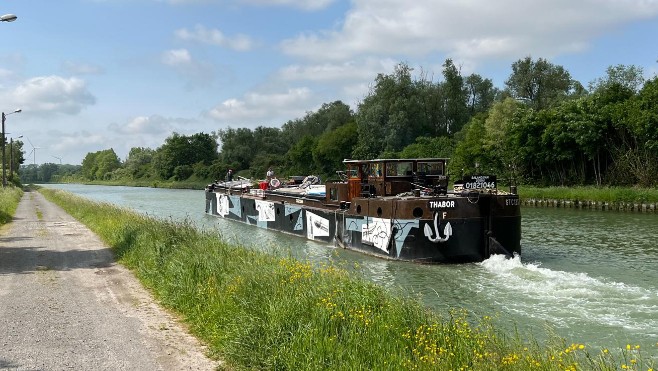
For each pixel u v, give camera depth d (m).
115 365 7.51
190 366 7.52
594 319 11.91
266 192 31.77
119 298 11.51
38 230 25.09
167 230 16.92
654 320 11.80
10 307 10.62
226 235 27.72
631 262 18.41
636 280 15.67
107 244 19.88
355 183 22.92
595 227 28.25
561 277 15.94
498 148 56.47
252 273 10.44
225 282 10.66
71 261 16.23
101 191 93.81
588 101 49.88
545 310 12.66
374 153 72.44
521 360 6.69
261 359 7.39
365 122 73.12
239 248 14.32
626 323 11.63
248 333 7.99
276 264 11.46
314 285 9.38
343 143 79.06
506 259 17.86
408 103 72.50
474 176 18.66
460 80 78.19
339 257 19.91
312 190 28.89
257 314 8.56
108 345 8.38
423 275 16.41
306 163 89.31
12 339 8.62
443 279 15.88
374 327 7.71
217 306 9.54
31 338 8.67
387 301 8.97
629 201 38.16
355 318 7.93
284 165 95.56
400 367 6.61
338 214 22.86
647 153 43.88
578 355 8.93
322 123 112.19
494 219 18.05
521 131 52.69
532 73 74.88
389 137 70.62
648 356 9.56
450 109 78.19
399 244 18.48
